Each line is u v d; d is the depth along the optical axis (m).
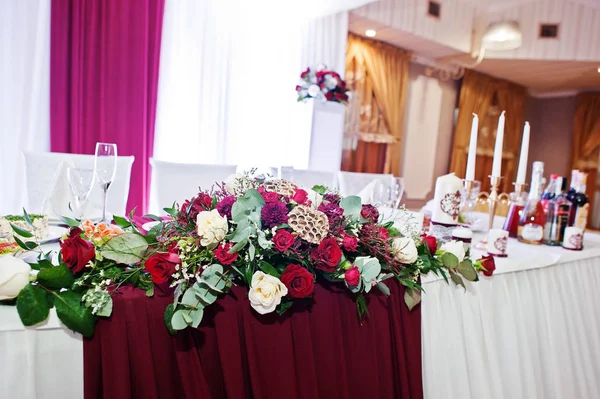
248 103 4.31
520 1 5.01
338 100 4.09
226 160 4.19
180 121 3.86
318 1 4.05
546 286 1.44
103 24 3.23
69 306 0.66
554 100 7.64
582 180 1.75
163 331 0.77
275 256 0.85
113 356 0.71
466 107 6.20
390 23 4.47
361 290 0.88
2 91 3.02
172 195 2.27
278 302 0.76
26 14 3.03
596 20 4.90
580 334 1.52
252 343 0.83
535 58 5.16
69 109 3.19
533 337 1.35
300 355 0.88
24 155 1.91
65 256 0.70
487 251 1.34
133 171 3.47
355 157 5.12
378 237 0.94
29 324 0.63
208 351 0.81
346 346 0.96
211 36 3.97
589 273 1.64
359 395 0.98
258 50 4.30
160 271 0.71
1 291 0.65
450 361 1.16
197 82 3.91
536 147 7.87
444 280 1.14
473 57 5.31
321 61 4.52
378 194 1.57
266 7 4.26
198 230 0.75
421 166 5.98
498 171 1.51
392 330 1.04
